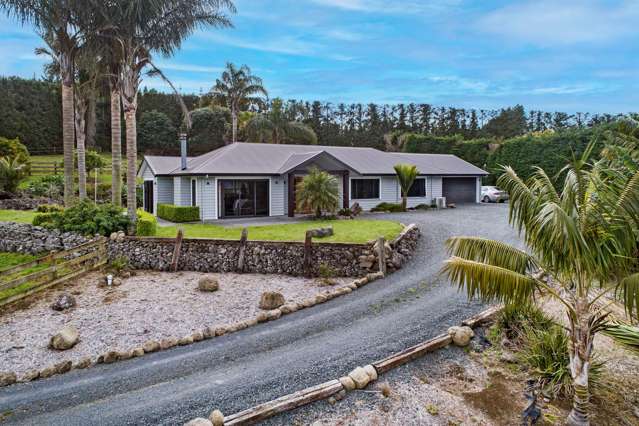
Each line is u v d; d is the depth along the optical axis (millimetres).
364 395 6496
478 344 8242
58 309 10641
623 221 5438
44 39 20469
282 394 6355
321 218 21359
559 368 7047
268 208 23172
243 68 45000
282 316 10047
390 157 31062
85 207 16938
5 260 15914
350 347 7969
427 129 64750
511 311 8531
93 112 22359
